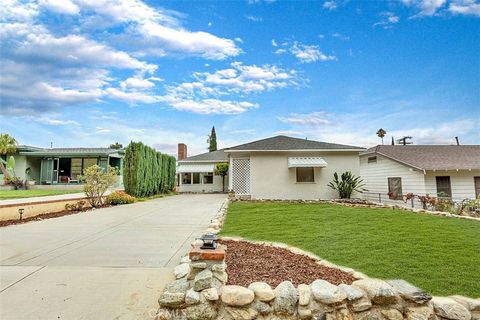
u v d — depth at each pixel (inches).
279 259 276.4
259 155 1041.5
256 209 681.0
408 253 305.1
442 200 824.3
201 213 668.1
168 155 1600.6
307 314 186.2
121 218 587.2
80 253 318.3
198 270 199.0
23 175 1491.1
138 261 289.4
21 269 263.7
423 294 191.6
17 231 447.2
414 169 943.0
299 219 523.5
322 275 237.5
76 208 722.2
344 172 1036.5
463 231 410.6
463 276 245.8
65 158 1540.4
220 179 1779.0
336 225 461.1
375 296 191.5
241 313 185.3
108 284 231.3
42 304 198.1
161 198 1190.9
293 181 1031.6
